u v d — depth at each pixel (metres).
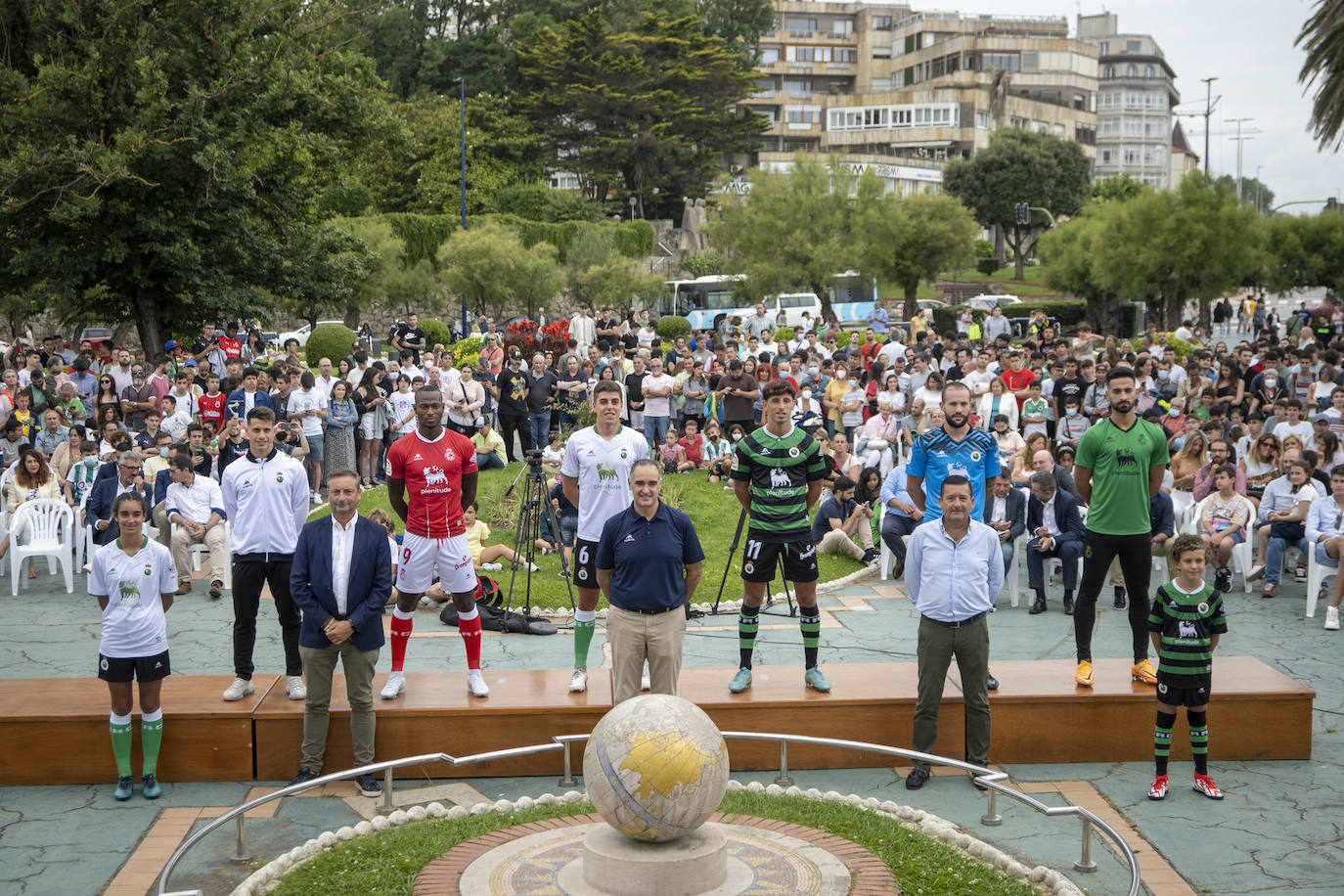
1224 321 43.94
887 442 15.02
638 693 6.74
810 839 5.55
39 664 8.73
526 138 56.44
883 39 97.25
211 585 10.78
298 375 15.68
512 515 13.09
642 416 17.06
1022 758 7.14
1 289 22.55
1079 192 71.31
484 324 25.78
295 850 5.62
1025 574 12.02
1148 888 5.48
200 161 20.31
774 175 44.47
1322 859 5.78
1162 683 6.55
